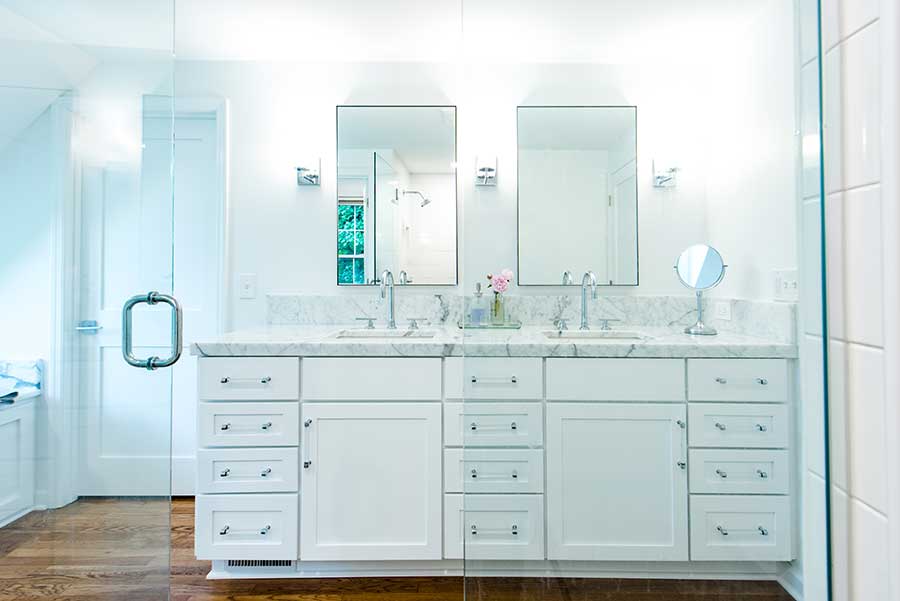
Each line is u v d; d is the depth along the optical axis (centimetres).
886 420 49
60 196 119
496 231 162
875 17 52
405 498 172
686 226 170
